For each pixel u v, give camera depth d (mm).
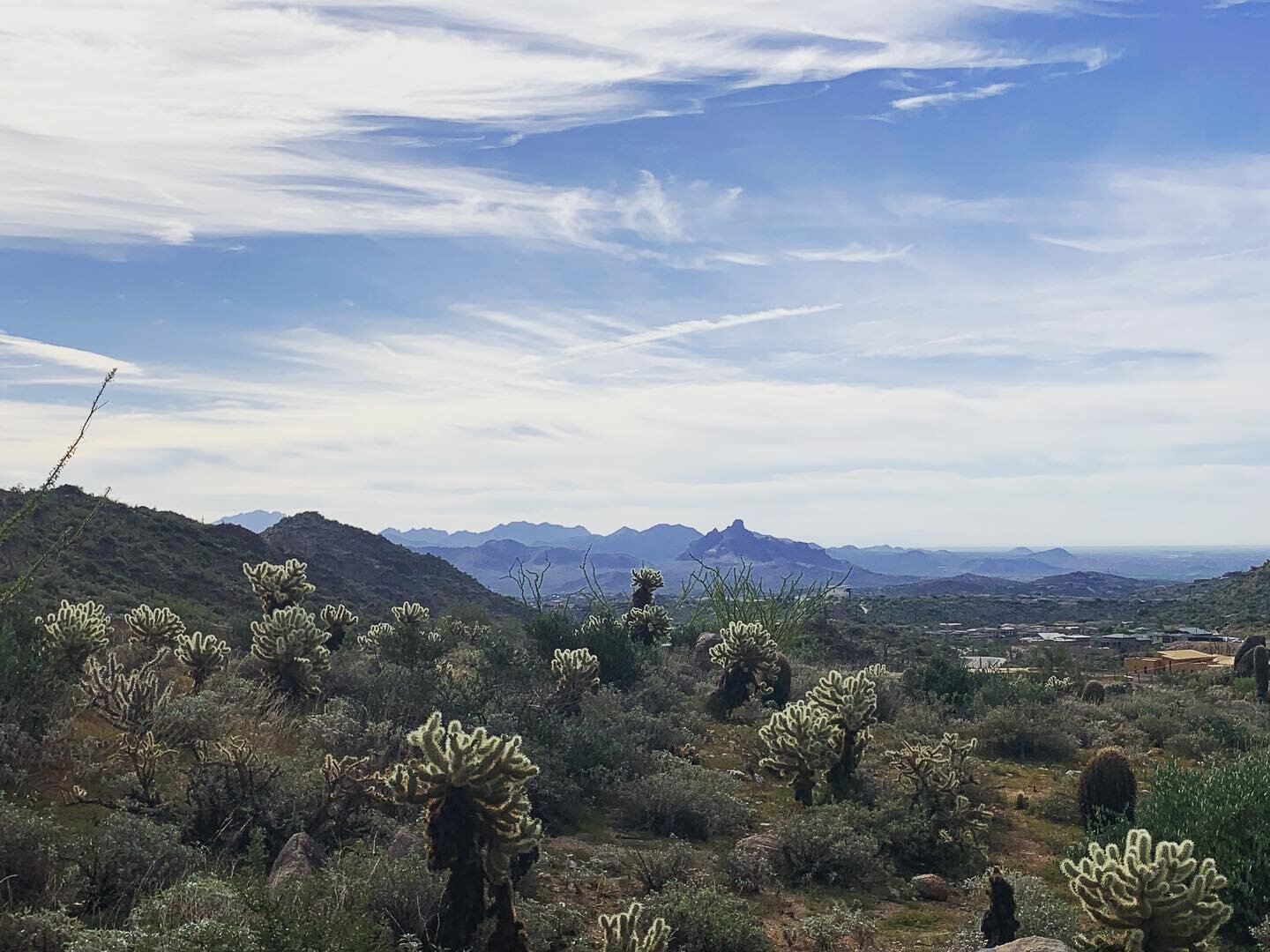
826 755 14656
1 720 11242
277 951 6219
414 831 9984
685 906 9086
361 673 17422
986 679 26656
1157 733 22016
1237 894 9820
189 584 35844
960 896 11703
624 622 27078
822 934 9523
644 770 14773
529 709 15617
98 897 7797
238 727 12688
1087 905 8102
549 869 10758
